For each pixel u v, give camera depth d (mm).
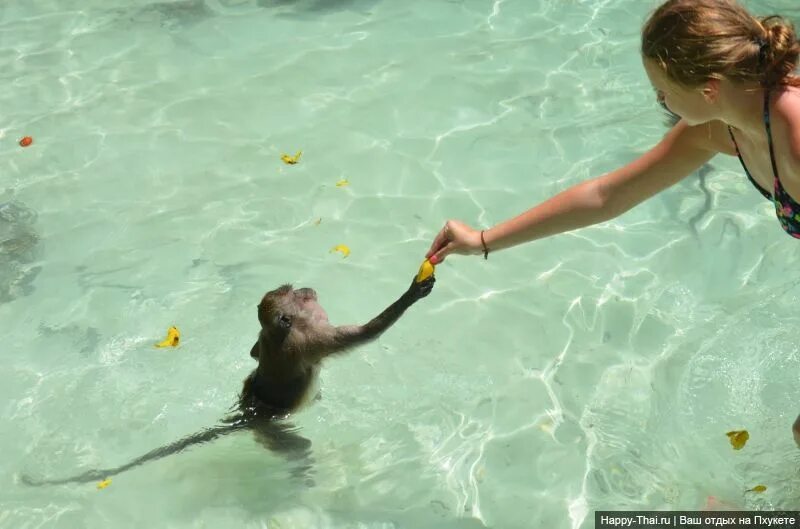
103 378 3975
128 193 4590
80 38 5613
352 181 4590
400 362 3988
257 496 3672
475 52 5293
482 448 3744
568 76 5051
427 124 4836
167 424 3857
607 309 4090
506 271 4254
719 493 3535
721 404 3736
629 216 4410
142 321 4133
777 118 2967
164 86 5125
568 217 3320
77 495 3676
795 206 3041
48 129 4898
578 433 3754
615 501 3580
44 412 3885
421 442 3779
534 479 3654
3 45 5562
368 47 5391
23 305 4191
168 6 5918
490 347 4016
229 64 5293
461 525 3564
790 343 3867
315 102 4977
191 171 4668
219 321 4125
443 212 4441
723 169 4566
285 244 4359
